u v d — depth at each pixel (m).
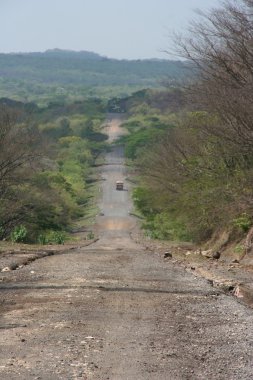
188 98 65.88
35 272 37.69
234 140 56.12
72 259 48.81
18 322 22.03
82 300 26.77
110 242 110.81
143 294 28.73
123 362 16.89
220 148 64.31
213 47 58.81
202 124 62.72
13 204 103.25
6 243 76.50
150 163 107.50
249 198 57.84
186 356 17.66
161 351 18.16
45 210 117.12
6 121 102.56
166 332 20.69
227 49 55.38
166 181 95.31
